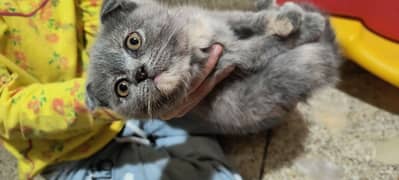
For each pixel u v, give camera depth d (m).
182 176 0.29
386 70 0.31
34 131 0.28
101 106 0.24
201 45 0.24
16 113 0.27
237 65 0.26
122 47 0.24
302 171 0.31
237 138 0.34
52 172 0.31
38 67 0.30
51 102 0.27
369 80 0.35
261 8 0.29
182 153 0.31
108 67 0.24
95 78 0.24
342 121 0.34
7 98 0.28
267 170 0.31
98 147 0.30
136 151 0.31
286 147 0.33
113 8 0.25
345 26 0.33
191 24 0.24
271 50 0.26
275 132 0.33
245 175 0.31
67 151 0.30
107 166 0.30
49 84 0.28
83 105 0.26
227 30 0.26
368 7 0.32
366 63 0.32
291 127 0.34
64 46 0.30
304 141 0.33
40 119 0.27
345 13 0.33
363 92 0.35
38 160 0.30
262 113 0.28
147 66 0.22
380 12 0.31
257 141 0.33
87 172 0.30
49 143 0.30
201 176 0.29
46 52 0.30
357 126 0.33
